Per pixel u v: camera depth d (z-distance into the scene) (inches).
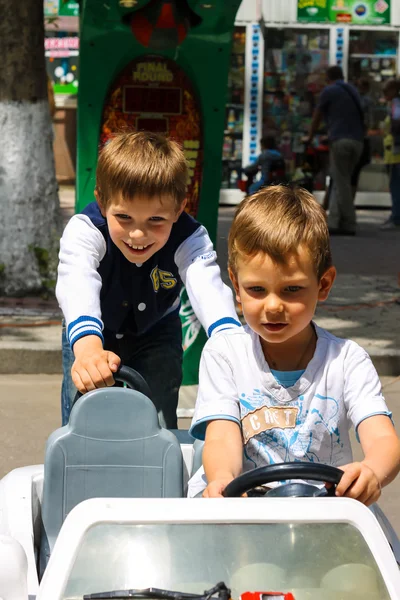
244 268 94.2
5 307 320.5
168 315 141.3
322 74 640.4
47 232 339.9
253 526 79.7
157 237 119.7
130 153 117.6
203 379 102.7
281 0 628.7
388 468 91.0
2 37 328.8
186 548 79.0
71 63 784.9
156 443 109.6
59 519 108.6
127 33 221.5
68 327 117.4
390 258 451.5
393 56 643.5
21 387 261.7
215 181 237.3
